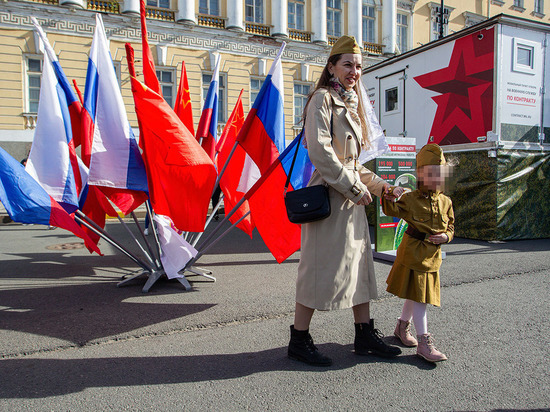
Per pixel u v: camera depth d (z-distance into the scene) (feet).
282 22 61.62
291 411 7.07
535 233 25.53
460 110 25.14
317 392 7.68
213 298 13.41
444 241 8.92
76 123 15.30
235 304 12.78
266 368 8.63
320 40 64.34
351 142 8.71
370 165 25.25
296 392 7.68
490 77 23.47
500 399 7.45
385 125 30.73
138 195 13.55
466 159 25.26
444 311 12.14
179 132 12.76
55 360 9.00
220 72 58.23
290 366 8.72
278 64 13.64
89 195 15.64
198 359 9.05
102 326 10.91
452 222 9.39
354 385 7.94
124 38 52.26
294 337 8.96
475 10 83.46
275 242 13.83
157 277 14.87
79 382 8.03
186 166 12.70
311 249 8.54
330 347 9.68
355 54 8.72
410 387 7.88
